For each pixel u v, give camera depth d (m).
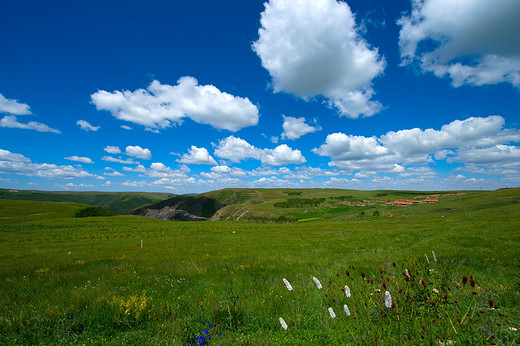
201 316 5.88
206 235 46.19
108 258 18.70
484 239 17.52
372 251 18.20
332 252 19.14
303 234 38.94
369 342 3.48
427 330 3.39
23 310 6.29
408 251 15.19
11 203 124.75
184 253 21.62
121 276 11.68
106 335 5.39
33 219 97.75
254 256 18.48
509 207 66.25
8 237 45.47
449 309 3.97
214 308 5.98
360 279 8.02
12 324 5.46
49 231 56.78
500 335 3.32
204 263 15.72
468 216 56.91
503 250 13.40
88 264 16.48
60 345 4.80
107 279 11.20
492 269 10.01
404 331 3.68
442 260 11.22
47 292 9.03
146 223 79.25
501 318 4.05
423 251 14.66
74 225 69.38
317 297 6.56
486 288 6.31
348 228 48.62
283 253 19.58
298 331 4.82
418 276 5.46
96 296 7.80
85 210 110.25
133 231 56.16
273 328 5.34
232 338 4.72
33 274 13.22
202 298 7.38
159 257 19.16
